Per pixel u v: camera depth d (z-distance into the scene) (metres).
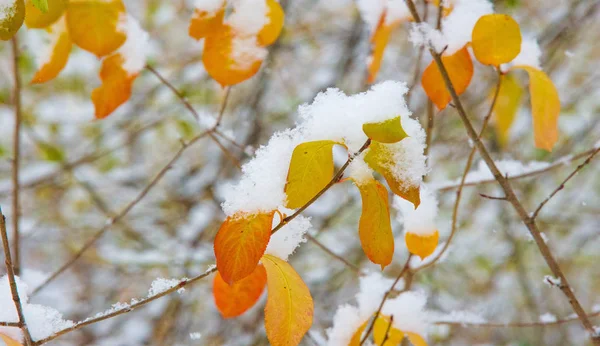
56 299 1.83
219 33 0.86
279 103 2.04
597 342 0.86
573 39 1.79
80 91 1.86
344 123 0.75
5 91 1.69
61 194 1.89
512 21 0.83
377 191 0.75
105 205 1.89
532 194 2.02
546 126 0.86
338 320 0.89
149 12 1.91
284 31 1.88
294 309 0.76
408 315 0.89
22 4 0.76
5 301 0.79
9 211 1.73
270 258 0.76
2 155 1.60
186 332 1.69
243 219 0.74
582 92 1.94
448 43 0.85
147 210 1.93
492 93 0.97
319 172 0.75
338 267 1.87
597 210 2.08
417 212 0.84
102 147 1.88
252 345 1.63
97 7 0.85
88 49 0.85
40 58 0.85
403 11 0.89
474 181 1.00
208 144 2.00
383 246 0.75
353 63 1.92
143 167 2.01
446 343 1.85
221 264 0.73
